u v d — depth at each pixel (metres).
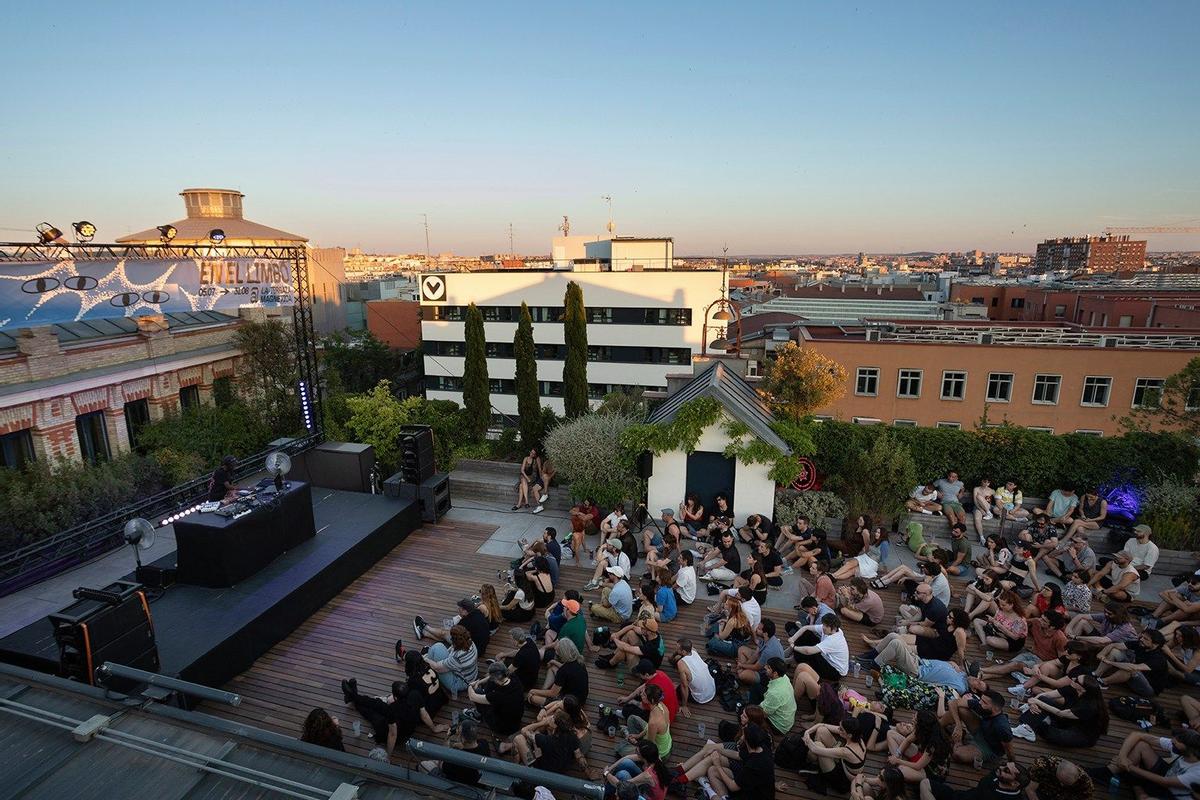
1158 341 37.16
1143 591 11.84
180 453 17.03
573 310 24.59
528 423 21.27
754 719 6.96
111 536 13.47
